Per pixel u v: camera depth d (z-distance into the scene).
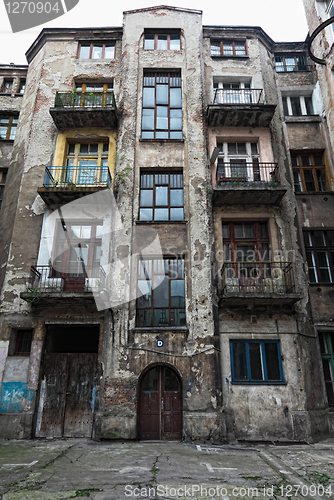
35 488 5.17
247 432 9.31
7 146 14.09
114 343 9.86
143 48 13.68
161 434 9.26
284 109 13.91
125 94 12.83
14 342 10.38
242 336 10.24
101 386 9.52
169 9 14.20
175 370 9.65
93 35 14.29
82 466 6.42
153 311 10.37
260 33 14.49
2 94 14.93
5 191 12.70
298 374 9.89
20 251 11.16
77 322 10.32
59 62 13.80
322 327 10.69
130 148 12.05
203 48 14.12
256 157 12.65
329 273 11.48
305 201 12.15
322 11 13.62
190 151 12.09
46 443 8.62
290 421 9.43
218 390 9.46
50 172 12.06
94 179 11.99
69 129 12.73
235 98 13.47
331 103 12.62
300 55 14.71
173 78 13.37
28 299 10.03
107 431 9.03
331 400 10.28
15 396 9.69
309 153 13.11
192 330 9.97
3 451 7.66
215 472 6.18
